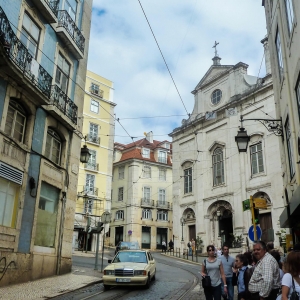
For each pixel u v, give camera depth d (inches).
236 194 1125.7
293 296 145.9
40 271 506.9
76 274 574.9
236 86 1238.3
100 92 1472.7
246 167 1119.6
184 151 1396.4
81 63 689.6
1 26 422.6
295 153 414.6
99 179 1397.6
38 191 512.4
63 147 609.0
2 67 433.4
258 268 203.0
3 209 442.3
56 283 464.1
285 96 472.4
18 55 462.3
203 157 1293.1
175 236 1348.4
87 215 1325.0
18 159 473.1
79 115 668.7
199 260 1047.6
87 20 727.7
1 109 440.5
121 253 538.0
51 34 579.5
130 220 1700.3
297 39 371.6
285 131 503.2
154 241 1743.4
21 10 495.5
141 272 462.9
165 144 1952.5
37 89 494.0
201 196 1261.1
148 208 1765.5
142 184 1776.6
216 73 1343.5
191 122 1365.7
